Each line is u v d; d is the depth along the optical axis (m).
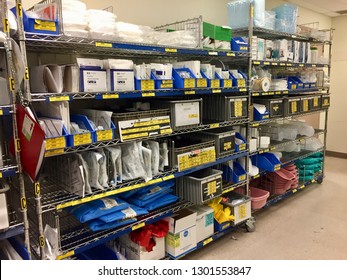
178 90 2.27
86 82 1.82
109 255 2.35
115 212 2.06
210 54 2.48
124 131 1.98
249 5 2.86
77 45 1.81
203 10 3.31
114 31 1.91
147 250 2.26
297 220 3.31
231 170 2.98
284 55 3.36
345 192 4.17
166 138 2.61
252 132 3.23
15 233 1.66
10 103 1.59
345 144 5.96
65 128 1.73
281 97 3.57
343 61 5.78
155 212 2.31
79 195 1.86
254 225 3.12
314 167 4.33
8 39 1.48
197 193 2.48
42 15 1.72
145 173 2.14
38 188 1.69
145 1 2.76
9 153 1.91
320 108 4.21
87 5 2.37
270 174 3.64
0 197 1.59
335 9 5.20
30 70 1.89
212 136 2.68
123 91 1.96
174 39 2.28
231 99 2.77
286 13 3.42
